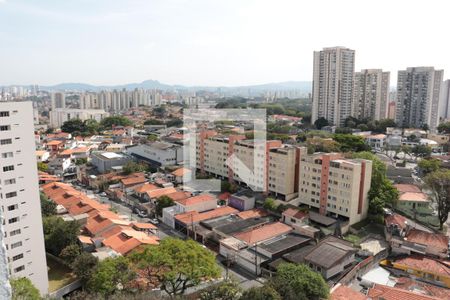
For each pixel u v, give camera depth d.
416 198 68.25
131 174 89.94
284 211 63.84
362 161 63.50
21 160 40.34
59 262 49.41
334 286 41.34
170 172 92.38
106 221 57.12
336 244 49.62
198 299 38.50
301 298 34.84
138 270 37.88
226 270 48.81
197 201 66.25
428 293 40.25
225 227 58.94
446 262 47.88
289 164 70.62
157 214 68.94
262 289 34.44
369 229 61.41
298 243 52.81
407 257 49.97
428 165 91.44
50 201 64.44
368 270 48.50
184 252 37.41
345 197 61.78
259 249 51.47
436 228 62.91
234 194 74.00
